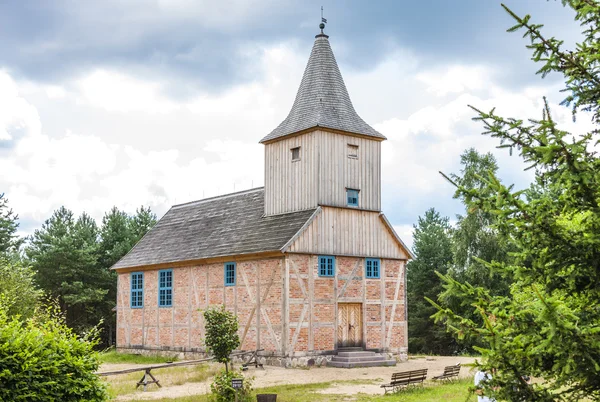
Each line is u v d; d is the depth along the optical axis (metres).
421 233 55.16
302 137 28.94
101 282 51.78
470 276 42.53
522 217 6.74
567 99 7.06
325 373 24.55
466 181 43.09
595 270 6.68
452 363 28.78
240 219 32.12
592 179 6.56
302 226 27.03
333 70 30.50
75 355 10.35
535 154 6.72
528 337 6.57
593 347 6.25
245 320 28.17
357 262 28.89
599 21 7.02
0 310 10.41
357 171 29.48
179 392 20.55
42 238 52.97
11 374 9.25
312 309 27.03
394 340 29.58
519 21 6.93
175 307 32.62
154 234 38.16
